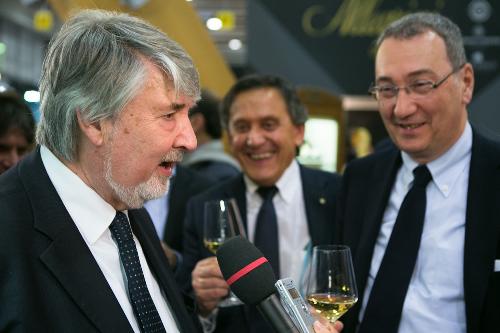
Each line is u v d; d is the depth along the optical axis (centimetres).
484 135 177
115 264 130
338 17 785
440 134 171
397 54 170
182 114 127
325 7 789
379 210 186
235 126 213
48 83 124
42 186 122
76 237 120
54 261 115
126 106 118
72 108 119
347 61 786
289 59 800
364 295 182
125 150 121
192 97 127
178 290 149
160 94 121
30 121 211
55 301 113
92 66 118
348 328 182
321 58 792
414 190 178
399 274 172
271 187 213
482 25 741
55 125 122
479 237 162
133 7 252
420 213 175
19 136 206
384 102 176
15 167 127
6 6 977
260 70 807
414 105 168
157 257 148
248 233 212
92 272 119
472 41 745
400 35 171
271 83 213
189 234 221
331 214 211
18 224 115
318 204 212
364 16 776
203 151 322
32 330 108
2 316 108
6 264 111
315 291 146
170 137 123
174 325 142
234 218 182
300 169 224
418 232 173
